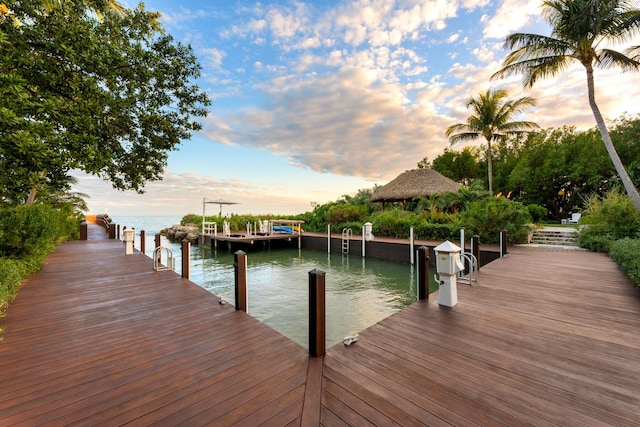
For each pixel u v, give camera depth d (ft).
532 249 30.45
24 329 10.10
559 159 66.85
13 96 10.34
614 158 31.07
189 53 22.20
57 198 50.24
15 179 11.96
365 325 16.44
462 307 12.07
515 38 35.09
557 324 10.14
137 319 11.10
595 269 19.86
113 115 18.19
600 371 6.99
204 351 8.34
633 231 28.73
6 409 5.66
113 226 44.60
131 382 6.70
